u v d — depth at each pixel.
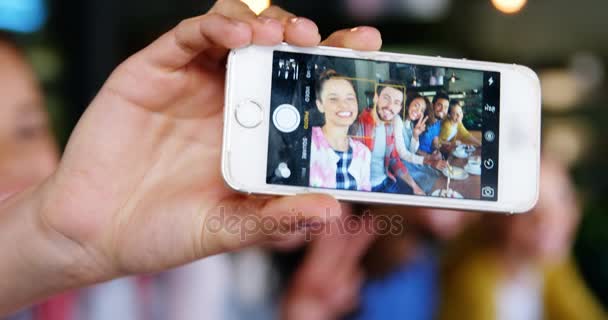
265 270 1.57
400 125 0.84
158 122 0.80
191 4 2.05
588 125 2.04
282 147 0.81
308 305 1.54
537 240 1.61
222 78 0.82
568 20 2.11
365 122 0.83
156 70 0.77
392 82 0.84
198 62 0.80
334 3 2.09
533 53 2.13
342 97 0.83
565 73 2.11
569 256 1.69
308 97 0.82
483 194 0.84
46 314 1.26
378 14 2.09
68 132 1.87
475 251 1.57
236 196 0.79
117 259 0.78
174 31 0.75
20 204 0.79
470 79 0.86
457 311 1.54
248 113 0.81
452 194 0.84
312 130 0.82
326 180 0.81
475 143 0.85
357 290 1.55
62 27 1.89
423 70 0.85
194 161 0.81
